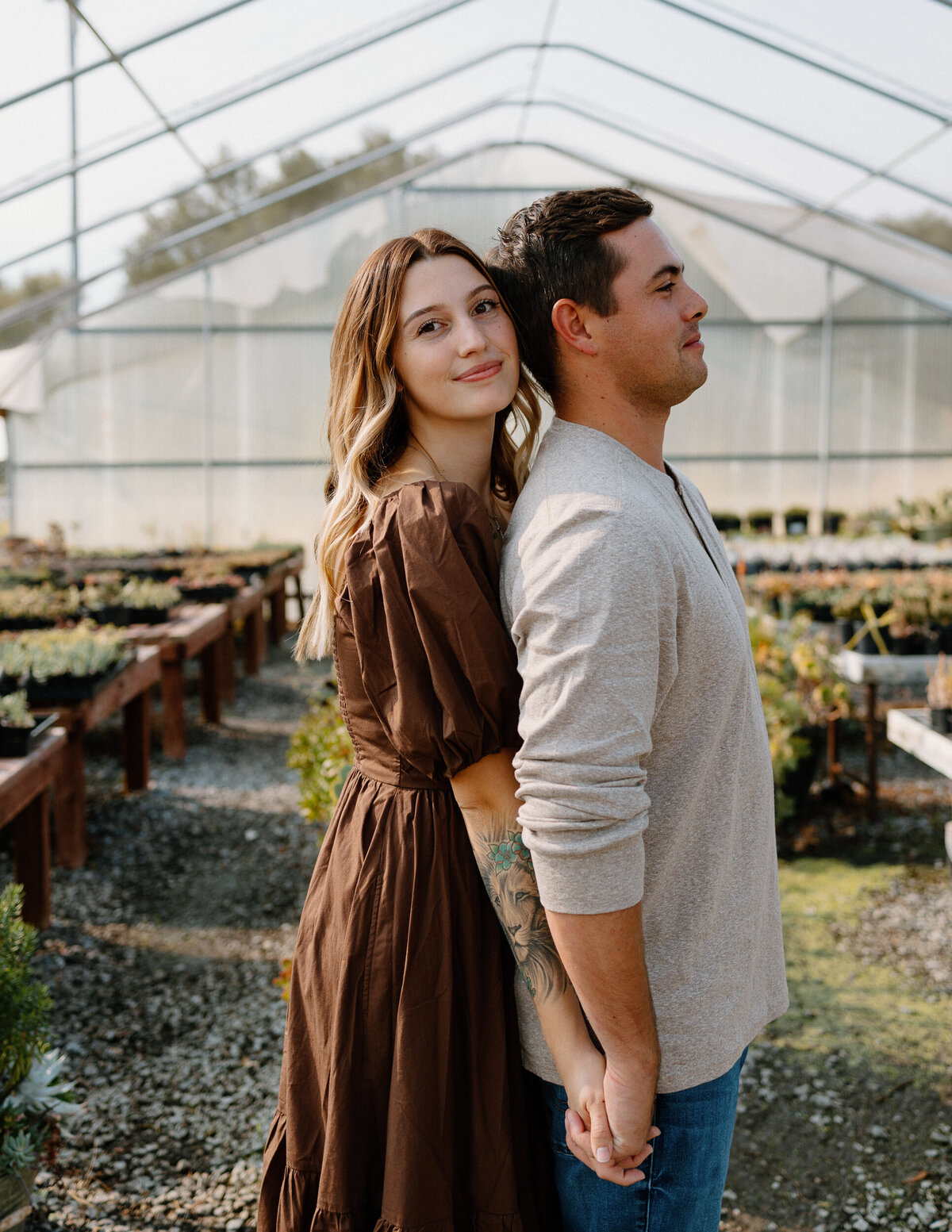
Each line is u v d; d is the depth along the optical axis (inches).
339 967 44.9
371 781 47.1
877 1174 85.3
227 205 342.0
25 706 135.5
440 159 403.9
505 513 54.9
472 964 44.4
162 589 236.7
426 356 46.2
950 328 439.2
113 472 430.3
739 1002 45.1
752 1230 79.2
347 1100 43.8
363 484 47.4
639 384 44.5
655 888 43.0
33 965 123.2
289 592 433.1
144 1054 105.4
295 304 426.6
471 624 41.1
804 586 233.5
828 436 446.3
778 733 161.2
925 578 242.5
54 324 394.3
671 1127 43.8
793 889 143.1
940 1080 97.9
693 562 41.9
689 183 401.7
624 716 38.0
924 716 141.3
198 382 429.1
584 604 38.2
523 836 39.8
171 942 131.3
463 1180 44.4
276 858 160.7
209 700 247.8
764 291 440.8
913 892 140.5
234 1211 81.8
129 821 176.7
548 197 46.3
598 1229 44.8
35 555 359.9
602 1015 39.3
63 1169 87.0
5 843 163.9
